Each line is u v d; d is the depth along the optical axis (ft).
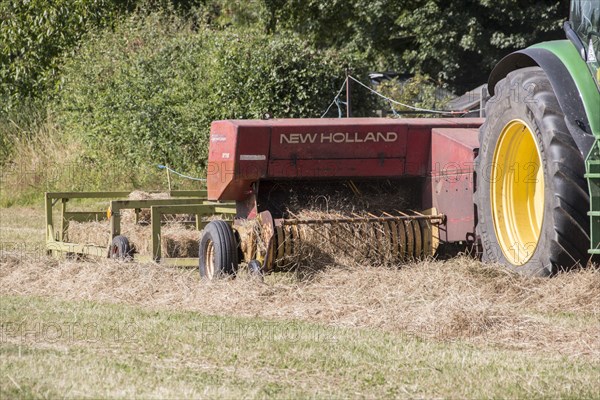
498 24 397.80
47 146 290.35
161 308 107.04
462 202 121.29
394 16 408.67
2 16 341.00
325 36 442.50
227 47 251.80
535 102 106.63
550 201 104.12
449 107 315.78
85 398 65.98
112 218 141.69
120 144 276.00
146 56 269.64
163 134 260.83
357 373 73.87
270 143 122.52
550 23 384.88
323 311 100.83
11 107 317.01
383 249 121.90
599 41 102.83
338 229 121.70
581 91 103.14
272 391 68.23
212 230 123.03
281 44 250.37
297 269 120.26
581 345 83.20
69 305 108.37
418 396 67.46
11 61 345.72
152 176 266.36
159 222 135.85
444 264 114.52
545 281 105.50
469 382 70.64
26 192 277.64
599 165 100.12
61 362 76.54
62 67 316.40
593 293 100.27
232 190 126.52
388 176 126.62
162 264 133.39
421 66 406.41
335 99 242.78
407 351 81.25
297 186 129.80
